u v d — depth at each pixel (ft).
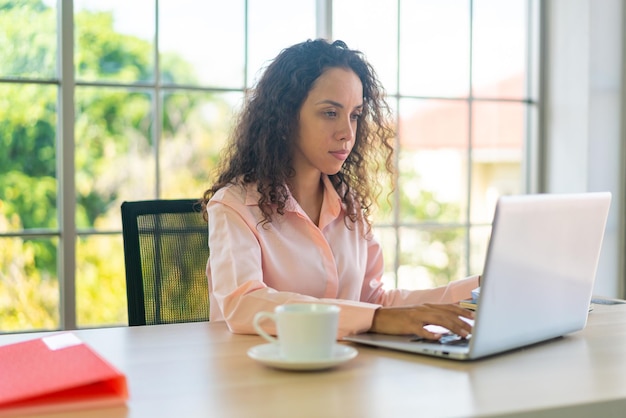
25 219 8.70
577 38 10.16
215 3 9.20
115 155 9.01
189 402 3.07
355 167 6.00
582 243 4.20
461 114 10.39
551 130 10.57
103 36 8.87
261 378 3.42
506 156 10.68
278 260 5.23
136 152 9.09
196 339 4.23
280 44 9.45
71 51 8.56
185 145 9.24
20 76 8.61
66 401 3.01
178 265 5.91
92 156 8.93
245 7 9.29
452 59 10.28
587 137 10.05
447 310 4.15
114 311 9.07
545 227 3.86
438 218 10.37
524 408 3.02
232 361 3.73
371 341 4.01
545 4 10.55
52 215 8.77
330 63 5.39
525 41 10.66
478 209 10.57
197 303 5.92
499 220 3.54
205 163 9.33
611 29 10.03
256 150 5.40
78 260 8.89
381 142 6.15
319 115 5.33
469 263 10.58
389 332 4.20
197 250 5.99
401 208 10.13
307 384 3.33
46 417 2.89
